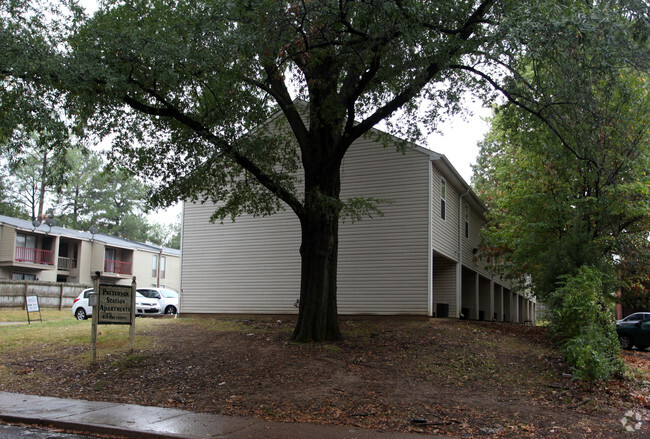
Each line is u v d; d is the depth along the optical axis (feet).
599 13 35.40
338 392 30.19
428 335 48.32
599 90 43.62
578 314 38.42
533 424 25.03
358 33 39.50
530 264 65.92
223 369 36.06
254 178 49.90
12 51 33.50
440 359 38.73
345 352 40.27
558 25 34.17
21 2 36.68
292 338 45.42
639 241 63.00
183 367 37.06
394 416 26.17
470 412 26.81
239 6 36.96
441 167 65.05
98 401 29.91
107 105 38.37
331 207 45.42
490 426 24.68
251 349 41.78
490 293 95.40
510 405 28.37
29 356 42.52
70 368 37.99
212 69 38.70
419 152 62.34
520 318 134.00
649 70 40.50
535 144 50.83
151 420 25.57
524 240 64.59
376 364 36.81
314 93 45.91
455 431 23.94
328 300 45.70
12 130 34.12
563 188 61.57
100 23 39.96
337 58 43.80
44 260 122.72
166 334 50.62
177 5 40.65
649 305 93.86
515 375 35.37
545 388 32.32
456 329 52.54
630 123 50.70
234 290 69.36
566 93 42.98
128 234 192.03
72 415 26.48
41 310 102.01
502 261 84.89
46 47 35.22
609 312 38.32
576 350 33.55
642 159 55.26
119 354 41.37
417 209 61.52
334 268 46.60
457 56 42.78
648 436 23.31
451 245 70.95
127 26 40.09
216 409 27.94
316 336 44.47
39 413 26.91
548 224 61.52
